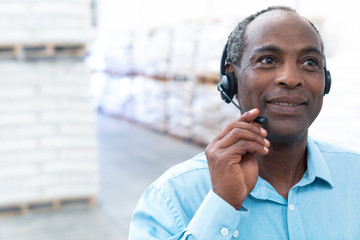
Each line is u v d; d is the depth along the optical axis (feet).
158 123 27.12
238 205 3.34
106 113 36.29
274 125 3.53
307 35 3.53
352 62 11.35
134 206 14.87
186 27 21.90
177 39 22.97
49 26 13.60
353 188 3.95
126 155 22.43
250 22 3.78
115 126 30.96
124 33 31.32
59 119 14.06
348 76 11.40
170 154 22.26
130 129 29.50
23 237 12.35
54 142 14.08
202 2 24.67
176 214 3.69
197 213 3.37
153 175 18.78
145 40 27.68
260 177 3.81
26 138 13.83
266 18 3.62
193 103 22.27
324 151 4.22
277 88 3.49
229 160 3.24
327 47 12.64
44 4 13.48
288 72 3.44
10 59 13.58
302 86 3.49
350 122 11.30
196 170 3.89
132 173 19.12
